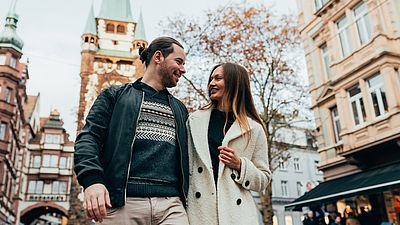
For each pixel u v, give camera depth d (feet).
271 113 50.39
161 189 6.78
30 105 167.22
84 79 148.36
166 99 7.93
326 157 54.08
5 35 117.91
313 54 58.85
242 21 51.01
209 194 7.68
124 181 6.43
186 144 7.75
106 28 165.17
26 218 162.40
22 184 148.15
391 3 46.47
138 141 6.92
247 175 7.73
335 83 51.85
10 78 114.93
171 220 6.70
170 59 7.96
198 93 52.29
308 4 60.75
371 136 45.21
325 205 51.88
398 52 44.93
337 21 53.52
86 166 5.99
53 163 154.61
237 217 7.41
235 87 8.79
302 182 122.21
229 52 50.83
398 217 41.73
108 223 6.34
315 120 57.31
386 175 39.45
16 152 131.85
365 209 46.62
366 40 48.06
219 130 8.54
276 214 114.73
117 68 156.87
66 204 150.20
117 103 7.24
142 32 166.20
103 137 6.98
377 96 45.80
